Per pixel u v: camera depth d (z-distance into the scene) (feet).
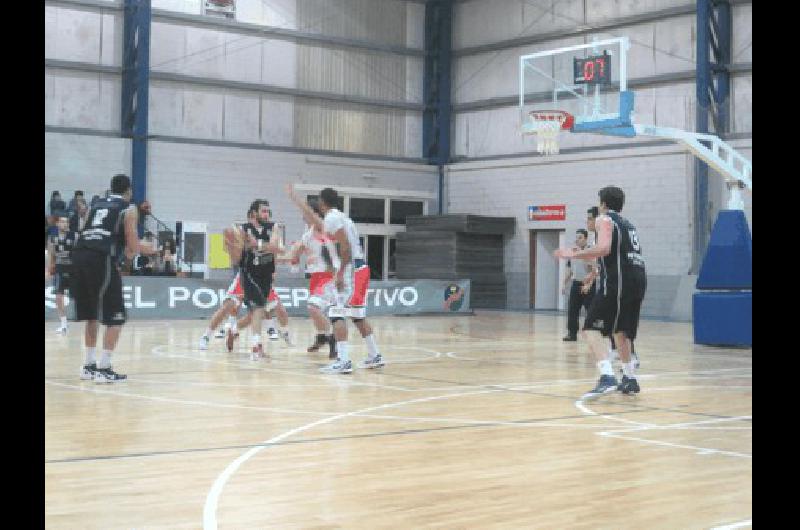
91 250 26.32
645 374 32.55
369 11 86.17
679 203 72.69
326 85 83.82
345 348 30.96
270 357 36.04
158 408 22.12
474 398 25.03
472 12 88.48
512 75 85.40
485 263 85.15
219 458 16.14
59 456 16.07
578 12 79.41
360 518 12.13
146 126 72.90
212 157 77.15
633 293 25.05
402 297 72.54
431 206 91.09
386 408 22.81
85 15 71.82
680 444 18.20
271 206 80.43
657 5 74.13
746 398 25.76
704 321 46.21
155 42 75.20
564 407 23.56
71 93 71.56
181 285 61.72
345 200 85.61
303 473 14.98
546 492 13.85
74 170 70.79
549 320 68.49
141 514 12.12
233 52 78.69
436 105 90.43
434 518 12.19
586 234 42.98
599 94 52.39
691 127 72.08
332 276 37.09
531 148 84.43
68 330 49.55
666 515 12.51
